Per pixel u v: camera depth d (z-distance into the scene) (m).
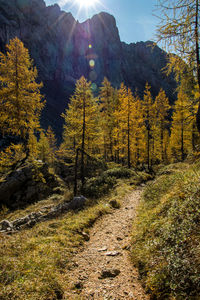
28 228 8.67
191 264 3.25
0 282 3.71
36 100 15.46
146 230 5.88
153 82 149.75
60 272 4.51
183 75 6.14
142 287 3.82
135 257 4.92
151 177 20.33
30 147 15.83
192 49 4.86
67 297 3.62
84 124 18.39
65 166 31.25
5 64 14.27
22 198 16.36
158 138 29.77
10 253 5.03
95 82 140.25
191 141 27.06
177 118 20.69
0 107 14.03
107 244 6.30
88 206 10.88
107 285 3.99
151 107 25.92
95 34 150.25
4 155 14.82
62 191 18.22
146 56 163.88
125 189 14.78
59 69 123.19
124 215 9.13
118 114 24.22
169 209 5.58
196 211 4.42
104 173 20.31
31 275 3.99
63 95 117.06
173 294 3.08
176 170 12.93
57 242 6.02
